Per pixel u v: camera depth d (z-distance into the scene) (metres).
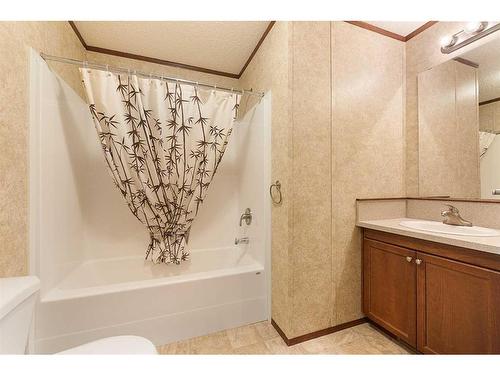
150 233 1.80
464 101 1.49
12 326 0.69
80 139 1.84
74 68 1.77
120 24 1.71
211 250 2.27
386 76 1.76
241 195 2.37
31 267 1.22
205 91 1.76
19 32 1.12
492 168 1.37
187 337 1.50
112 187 2.07
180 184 1.75
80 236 1.86
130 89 1.56
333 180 1.57
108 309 1.34
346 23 1.61
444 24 1.59
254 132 2.01
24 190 1.17
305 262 1.48
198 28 1.74
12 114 1.07
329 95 1.55
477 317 0.98
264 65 1.78
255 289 1.70
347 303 1.61
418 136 1.75
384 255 1.46
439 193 1.62
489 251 0.92
